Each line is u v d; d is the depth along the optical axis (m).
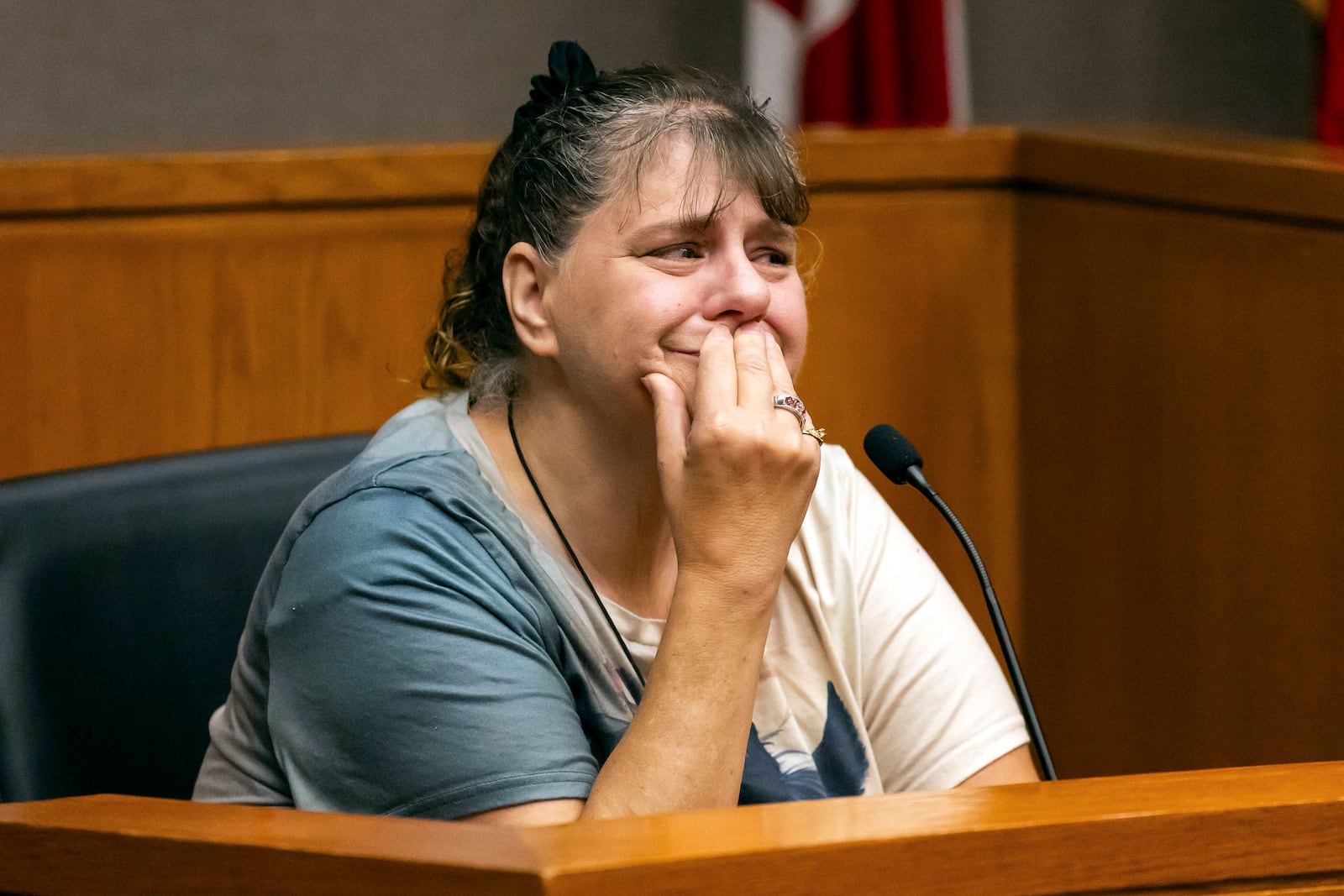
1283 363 6.49
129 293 7.28
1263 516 6.64
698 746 3.62
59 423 7.27
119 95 11.23
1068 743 8.03
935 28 10.01
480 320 4.52
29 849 2.86
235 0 11.39
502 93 12.07
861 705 4.70
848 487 4.91
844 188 7.99
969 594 8.28
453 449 4.32
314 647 3.93
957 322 8.19
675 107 4.09
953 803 2.83
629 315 3.98
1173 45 13.18
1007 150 8.09
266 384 7.52
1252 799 2.87
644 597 4.38
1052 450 8.03
